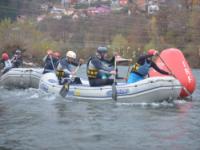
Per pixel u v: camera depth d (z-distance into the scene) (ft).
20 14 309.83
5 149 22.59
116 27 315.17
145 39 288.92
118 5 370.94
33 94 48.26
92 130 27.14
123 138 25.03
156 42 274.16
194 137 25.34
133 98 39.34
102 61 43.19
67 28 306.96
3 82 58.95
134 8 355.97
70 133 26.23
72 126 28.40
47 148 22.79
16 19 293.64
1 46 152.25
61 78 45.44
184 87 44.32
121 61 43.52
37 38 237.86
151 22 293.02
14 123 29.43
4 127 27.99
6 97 45.83
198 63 231.91
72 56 45.91
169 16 285.43
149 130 27.32
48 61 55.21
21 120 30.63
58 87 44.52
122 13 349.61
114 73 40.83
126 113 34.17
